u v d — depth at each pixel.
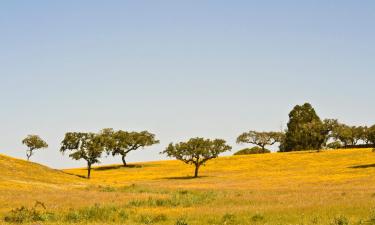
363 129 151.75
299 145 162.25
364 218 23.41
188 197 41.25
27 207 32.66
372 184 64.88
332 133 151.50
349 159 114.31
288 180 82.44
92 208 29.67
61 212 29.36
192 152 107.81
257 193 50.25
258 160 127.25
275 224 22.78
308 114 170.75
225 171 114.38
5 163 79.00
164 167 134.25
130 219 26.75
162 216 26.53
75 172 130.50
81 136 113.06
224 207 32.72
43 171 81.69
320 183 71.12
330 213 25.91
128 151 141.25
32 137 141.25
